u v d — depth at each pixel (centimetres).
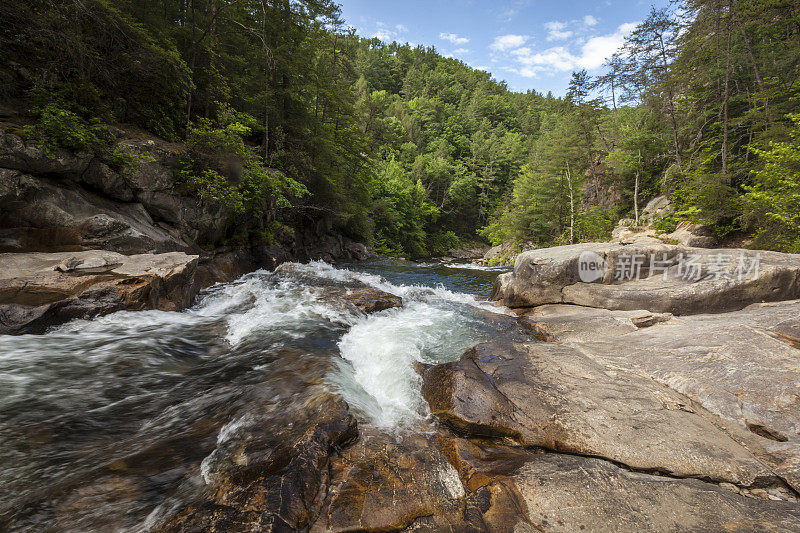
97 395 399
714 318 612
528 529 229
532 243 3753
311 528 223
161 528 215
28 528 220
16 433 318
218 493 242
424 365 535
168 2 1479
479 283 1611
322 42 2106
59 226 784
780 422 340
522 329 732
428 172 5162
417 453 310
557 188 3488
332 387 405
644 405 379
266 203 1628
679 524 229
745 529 223
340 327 689
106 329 571
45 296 554
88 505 238
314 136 2133
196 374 473
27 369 427
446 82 9250
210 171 1154
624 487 265
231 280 1233
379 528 228
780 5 1862
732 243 1869
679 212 2055
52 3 838
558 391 412
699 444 316
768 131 1684
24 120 805
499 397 402
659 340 536
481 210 5678
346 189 2698
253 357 530
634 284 796
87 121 902
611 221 3195
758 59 2178
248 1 1750
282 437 306
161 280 699
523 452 324
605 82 3547
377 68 8112
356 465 282
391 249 3966
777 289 674
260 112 1859
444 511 244
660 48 2852
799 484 267
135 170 955
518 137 7194
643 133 3122
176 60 1152
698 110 2566
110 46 1031
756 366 414
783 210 1332
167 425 348
